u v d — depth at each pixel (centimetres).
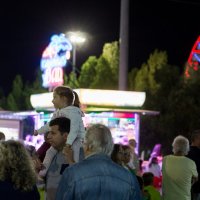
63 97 740
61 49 3425
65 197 516
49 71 3488
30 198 556
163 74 3903
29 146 774
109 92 1791
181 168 923
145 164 2048
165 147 3638
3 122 1888
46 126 755
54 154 717
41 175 714
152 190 1119
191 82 3778
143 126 3669
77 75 5603
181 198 921
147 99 3772
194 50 3975
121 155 816
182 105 3672
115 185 526
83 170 524
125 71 2116
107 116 1812
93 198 518
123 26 2130
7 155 554
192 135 1011
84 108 1753
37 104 1872
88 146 537
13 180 551
